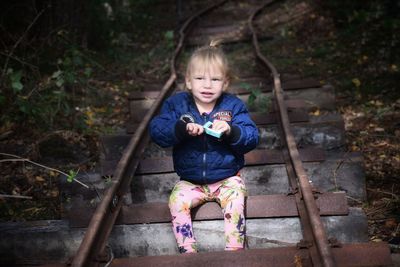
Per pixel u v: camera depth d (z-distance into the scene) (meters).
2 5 8.03
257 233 3.70
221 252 3.20
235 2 15.55
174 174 4.64
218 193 3.69
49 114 6.41
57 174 5.31
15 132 6.14
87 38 9.40
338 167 4.65
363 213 3.69
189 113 3.70
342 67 8.92
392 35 9.61
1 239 3.66
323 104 7.05
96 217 3.34
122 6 12.54
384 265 3.04
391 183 4.99
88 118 6.70
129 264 3.11
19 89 5.95
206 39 11.60
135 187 4.63
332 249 3.12
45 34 8.24
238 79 8.05
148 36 12.29
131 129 5.99
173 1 16.06
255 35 10.82
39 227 3.72
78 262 2.89
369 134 6.19
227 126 3.46
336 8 11.60
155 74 9.00
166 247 3.68
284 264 3.08
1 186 5.04
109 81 8.45
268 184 4.68
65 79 6.72
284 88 7.25
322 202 3.69
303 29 11.40
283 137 5.25
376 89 7.73
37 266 3.53
